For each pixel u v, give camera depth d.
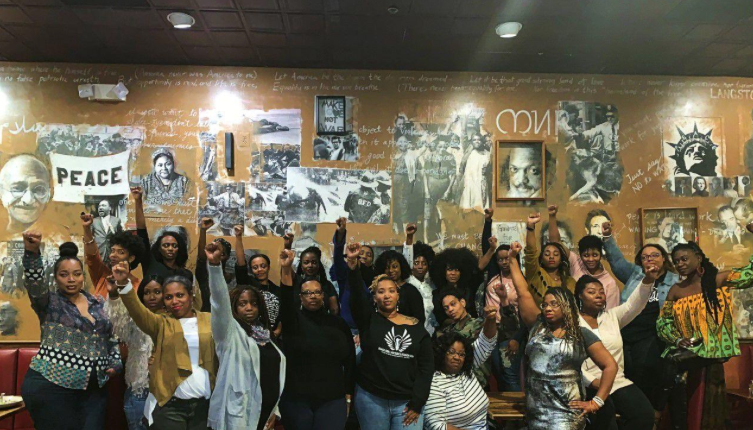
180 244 4.81
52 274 6.00
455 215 6.29
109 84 6.16
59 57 6.08
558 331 3.61
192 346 3.55
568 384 3.54
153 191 6.14
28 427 5.08
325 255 6.20
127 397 3.77
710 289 4.56
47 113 6.14
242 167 6.22
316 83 6.33
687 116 6.46
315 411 3.78
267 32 5.50
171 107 6.23
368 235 6.23
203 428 3.50
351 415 4.50
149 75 6.23
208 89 6.26
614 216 6.35
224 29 5.44
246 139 6.24
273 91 6.30
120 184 6.13
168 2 4.94
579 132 6.41
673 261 4.71
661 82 6.49
